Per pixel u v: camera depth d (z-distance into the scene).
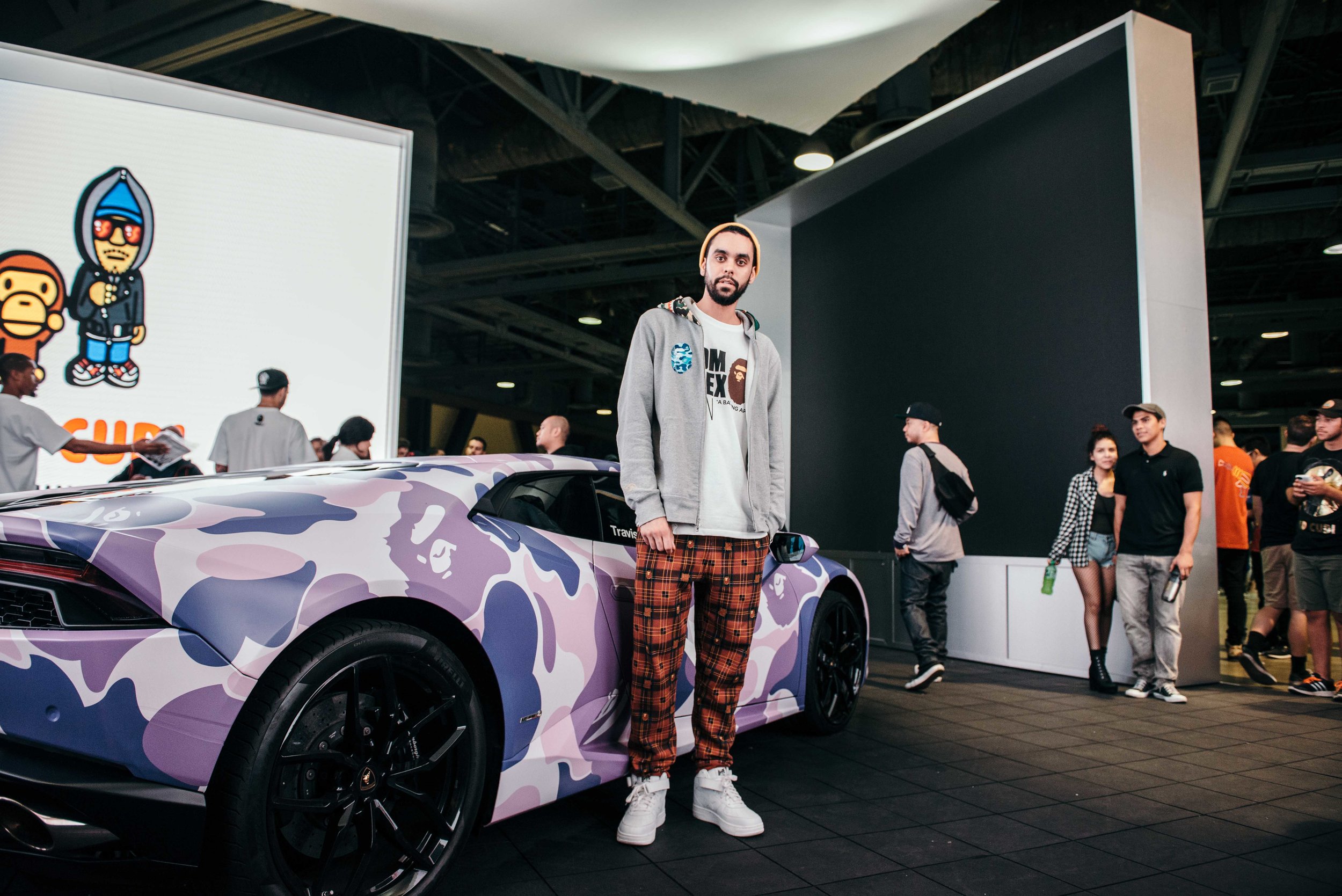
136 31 6.69
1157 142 4.45
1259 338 16.69
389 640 1.59
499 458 2.21
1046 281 4.98
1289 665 5.36
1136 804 2.44
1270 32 5.77
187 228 4.48
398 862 1.66
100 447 3.94
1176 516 4.02
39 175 4.19
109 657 1.36
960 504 4.23
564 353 17.55
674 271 11.85
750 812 2.17
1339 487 4.04
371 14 4.43
